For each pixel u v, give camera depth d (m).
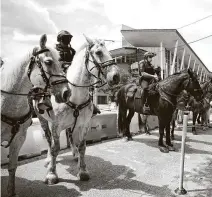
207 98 9.01
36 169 3.96
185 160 4.70
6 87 2.38
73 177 3.60
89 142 6.27
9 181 2.71
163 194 3.02
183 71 5.57
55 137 3.24
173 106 5.32
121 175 3.73
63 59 4.08
